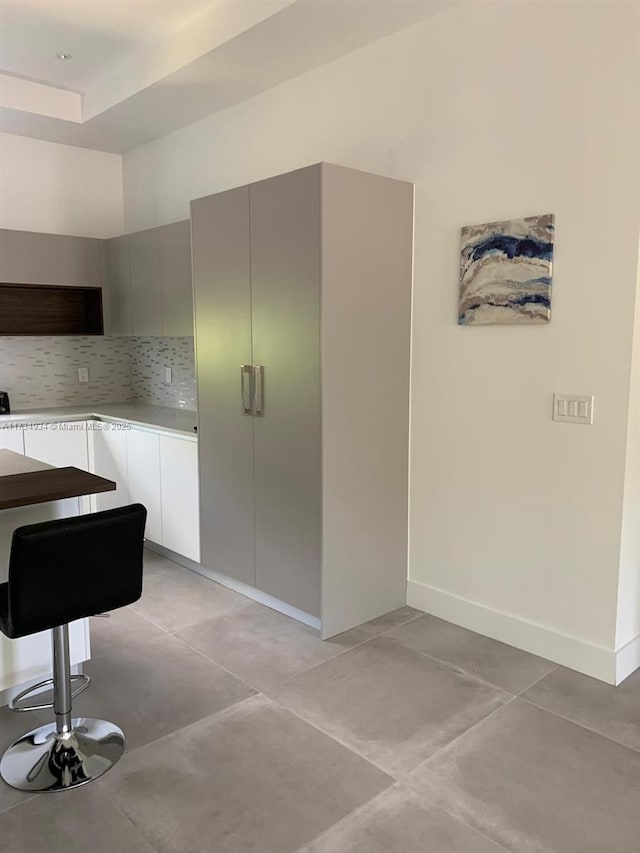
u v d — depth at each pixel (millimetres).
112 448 4449
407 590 3455
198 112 4156
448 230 3037
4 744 2279
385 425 3203
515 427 2887
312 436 2986
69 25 3395
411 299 3225
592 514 2672
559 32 2584
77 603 1997
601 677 2705
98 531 1983
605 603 2674
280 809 1983
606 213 2512
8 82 4020
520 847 1840
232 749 2266
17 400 4820
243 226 3207
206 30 3291
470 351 3014
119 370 5324
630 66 2404
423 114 3066
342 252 2896
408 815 1960
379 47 3205
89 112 4262
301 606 3172
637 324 2492
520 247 2754
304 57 3379
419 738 2326
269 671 2791
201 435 3639
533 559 2891
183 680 2719
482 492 3049
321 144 3537
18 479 2439
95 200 5020
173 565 4105
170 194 4660
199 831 1895
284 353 3068
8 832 1888
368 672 2781
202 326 3541
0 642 2455
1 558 2369
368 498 3180
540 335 2756
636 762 2195
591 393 2617
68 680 2182
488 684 2682
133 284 4578
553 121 2631
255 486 3338
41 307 4875
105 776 2125
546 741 2307
